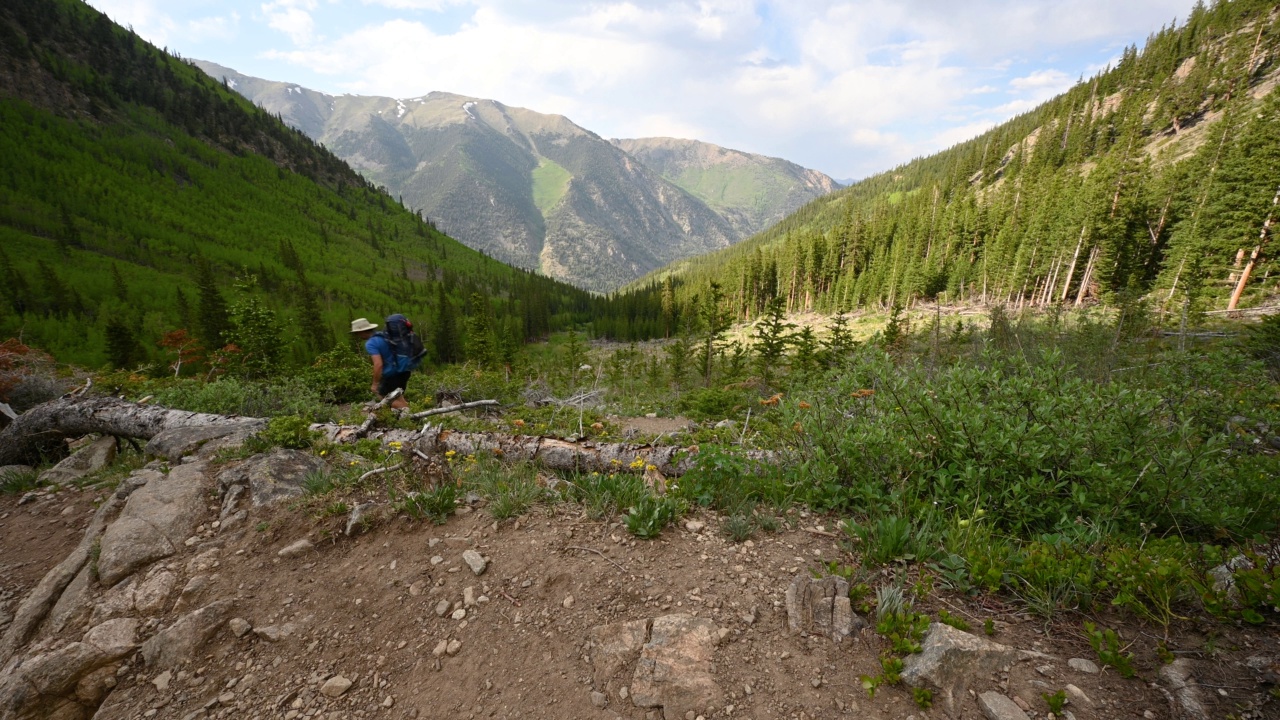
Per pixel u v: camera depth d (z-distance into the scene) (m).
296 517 4.31
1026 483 3.59
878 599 2.88
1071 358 10.12
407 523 4.15
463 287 135.00
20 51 144.00
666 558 3.58
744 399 11.61
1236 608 2.46
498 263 194.12
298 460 5.29
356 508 4.24
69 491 5.62
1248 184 29.83
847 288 72.25
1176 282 32.50
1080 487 3.47
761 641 2.81
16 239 91.75
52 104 139.00
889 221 85.19
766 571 3.38
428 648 3.10
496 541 3.89
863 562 3.28
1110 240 41.81
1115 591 2.80
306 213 160.25
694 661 2.72
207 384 9.80
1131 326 12.16
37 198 108.88
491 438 6.10
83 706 3.08
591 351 75.06
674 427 10.50
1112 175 46.00
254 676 3.07
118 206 117.00
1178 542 3.14
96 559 4.03
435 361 69.69
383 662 3.06
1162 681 2.25
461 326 76.75
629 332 98.94
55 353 57.38
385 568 3.74
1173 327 15.88
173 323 73.00
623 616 3.10
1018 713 2.17
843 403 5.28
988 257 58.16
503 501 4.21
